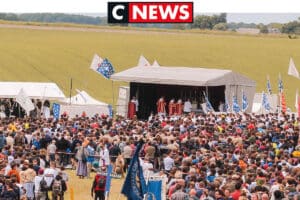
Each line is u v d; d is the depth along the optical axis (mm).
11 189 35062
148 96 84438
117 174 50344
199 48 161875
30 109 70188
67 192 46938
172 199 31688
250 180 34219
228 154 42344
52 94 84562
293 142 52250
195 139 49000
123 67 145625
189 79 79375
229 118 65812
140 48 157750
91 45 156750
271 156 43031
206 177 35125
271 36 196250
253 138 51219
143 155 48188
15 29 176625
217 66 152250
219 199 31016
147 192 32781
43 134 51906
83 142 51750
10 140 49844
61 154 52688
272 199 30750
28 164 39500
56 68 139250
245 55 159500
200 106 82438
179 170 36625
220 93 82875
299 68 154750
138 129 55281
